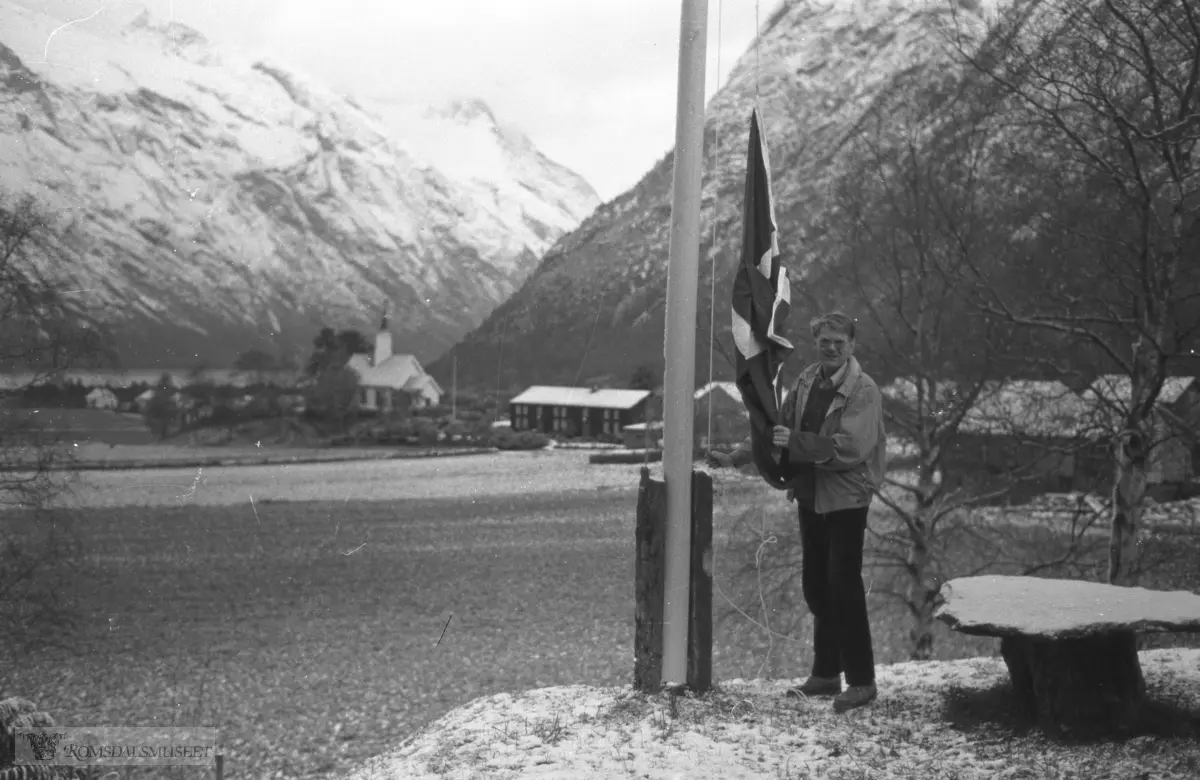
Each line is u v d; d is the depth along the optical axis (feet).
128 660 90.22
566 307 455.63
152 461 338.95
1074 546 53.47
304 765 58.70
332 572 139.95
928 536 62.54
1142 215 43.80
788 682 23.38
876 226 65.10
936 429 62.69
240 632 103.04
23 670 85.51
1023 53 45.32
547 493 243.60
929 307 62.18
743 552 73.56
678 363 21.43
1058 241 51.34
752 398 21.03
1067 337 50.96
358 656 92.58
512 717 21.57
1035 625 18.19
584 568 141.90
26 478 82.94
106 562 145.69
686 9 21.43
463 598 120.98
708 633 21.80
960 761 17.29
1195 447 48.42
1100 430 50.90
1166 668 23.06
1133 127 38.75
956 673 23.70
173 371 457.68
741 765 17.07
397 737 65.77
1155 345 43.65
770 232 21.56
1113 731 18.40
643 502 21.79
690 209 21.34
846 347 20.80
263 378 444.14
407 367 480.23
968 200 56.18
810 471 20.93
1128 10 43.21
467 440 412.98
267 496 239.50
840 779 16.26
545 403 426.10
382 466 335.26
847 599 20.76
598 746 18.45
